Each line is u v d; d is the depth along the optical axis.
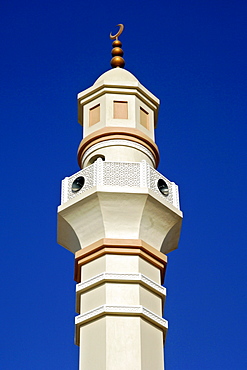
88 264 24.84
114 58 30.88
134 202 25.03
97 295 23.81
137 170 25.67
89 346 22.89
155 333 23.48
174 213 25.77
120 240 24.73
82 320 23.44
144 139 27.47
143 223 25.20
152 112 29.27
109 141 27.14
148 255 24.92
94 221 25.20
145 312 23.36
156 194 25.45
